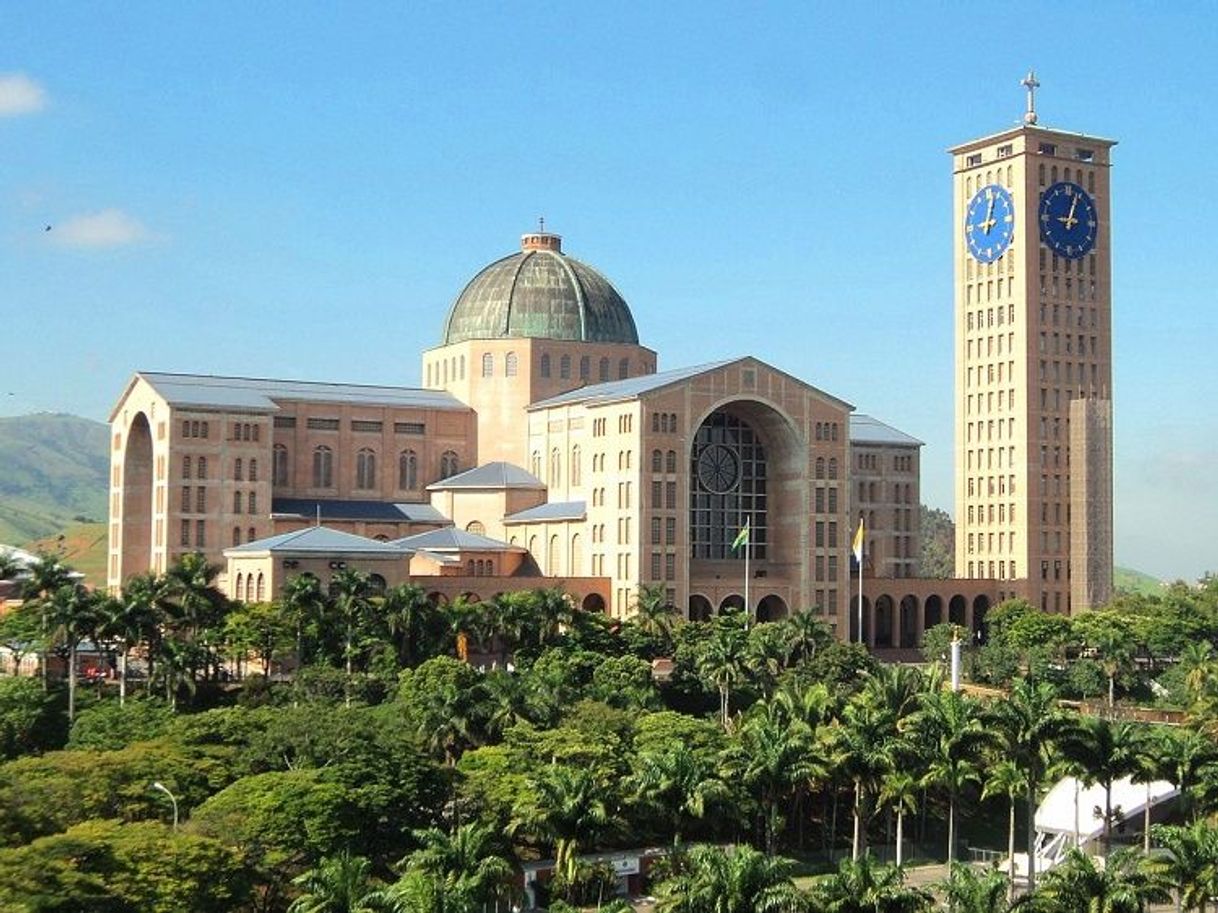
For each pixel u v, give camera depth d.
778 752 117.50
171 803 116.25
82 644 186.62
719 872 87.12
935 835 145.38
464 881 82.31
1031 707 118.00
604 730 138.00
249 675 172.12
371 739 125.38
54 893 86.31
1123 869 106.56
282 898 108.69
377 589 178.88
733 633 167.50
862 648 186.50
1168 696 194.00
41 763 118.75
